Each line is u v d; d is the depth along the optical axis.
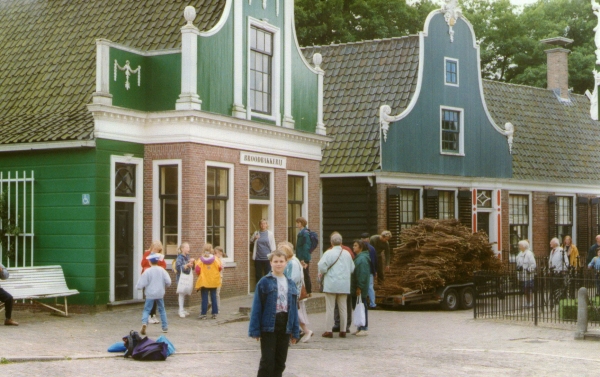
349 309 16.41
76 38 21.91
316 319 18.88
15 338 13.87
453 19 29.12
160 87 19.67
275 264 9.54
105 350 12.80
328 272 15.59
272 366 9.43
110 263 18.70
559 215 33.78
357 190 26.81
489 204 30.50
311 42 39.19
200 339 14.85
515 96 34.62
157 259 15.19
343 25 39.81
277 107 22.73
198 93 19.59
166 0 21.73
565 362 12.50
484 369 11.77
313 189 24.53
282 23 23.12
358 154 26.80
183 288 17.55
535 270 19.47
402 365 12.10
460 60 29.59
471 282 22.77
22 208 19.14
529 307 19.59
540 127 34.44
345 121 27.91
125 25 21.52
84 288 18.36
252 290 22.33
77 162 18.50
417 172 27.56
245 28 21.42
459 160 29.28
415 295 21.75
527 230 32.28
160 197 19.61
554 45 37.50
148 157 19.64
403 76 28.25
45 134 18.67
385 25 40.19
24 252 18.86
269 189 22.48
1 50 22.67
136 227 19.52
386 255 22.62
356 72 29.16
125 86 19.14
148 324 16.64
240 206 21.17
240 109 21.00
